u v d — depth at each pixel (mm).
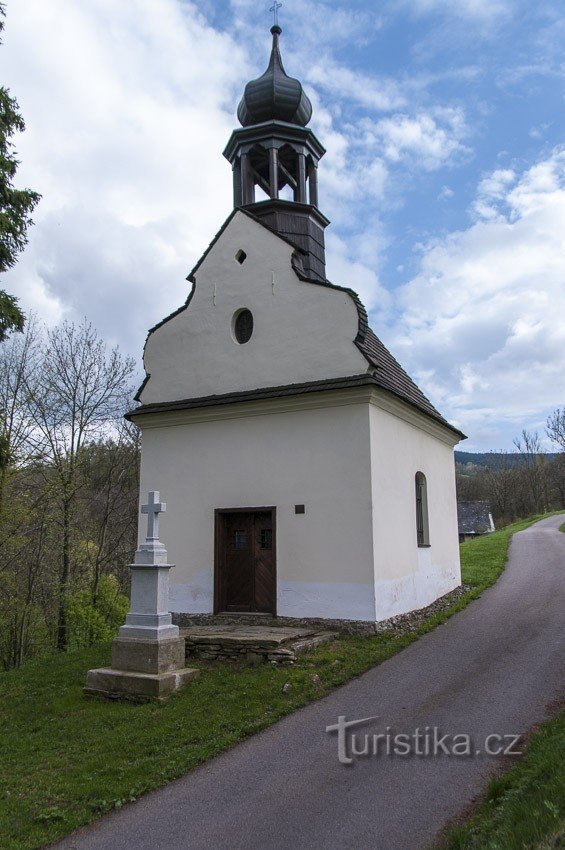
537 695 8008
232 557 13438
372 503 11883
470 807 5297
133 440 27594
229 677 9578
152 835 5270
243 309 14227
